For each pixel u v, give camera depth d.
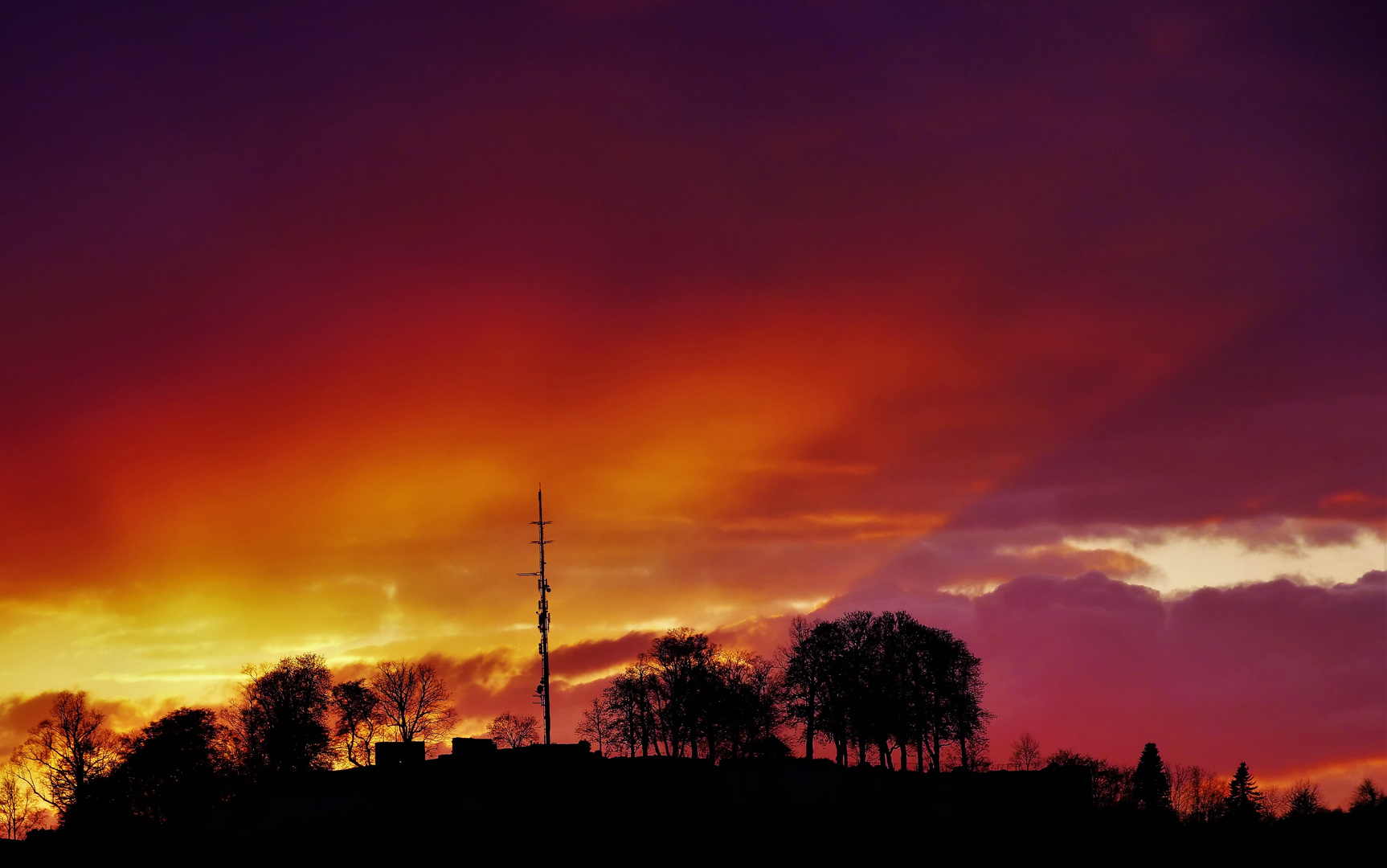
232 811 99.69
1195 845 97.31
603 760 102.44
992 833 100.69
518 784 96.94
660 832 95.31
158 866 89.81
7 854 100.06
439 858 85.06
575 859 86.00
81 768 122.00
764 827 99.44
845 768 111.06
